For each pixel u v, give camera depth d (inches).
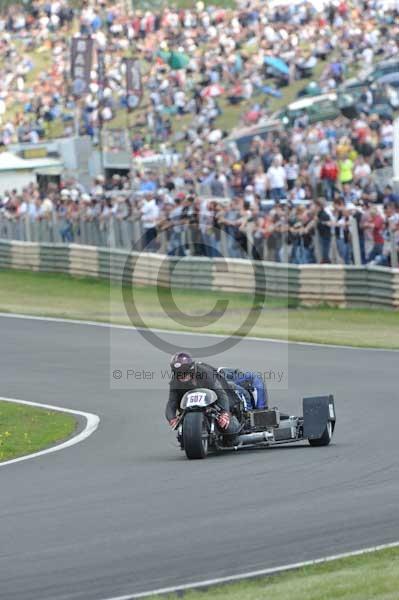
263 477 1537.9
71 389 2586.1
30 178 5644.7
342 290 3804.1
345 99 5334.6
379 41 6633.9
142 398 2447.1
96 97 7027.6
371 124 4950.8
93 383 2655.0
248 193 4195.4
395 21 6737.2
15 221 5073.8
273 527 1222.9
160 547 1147.9
